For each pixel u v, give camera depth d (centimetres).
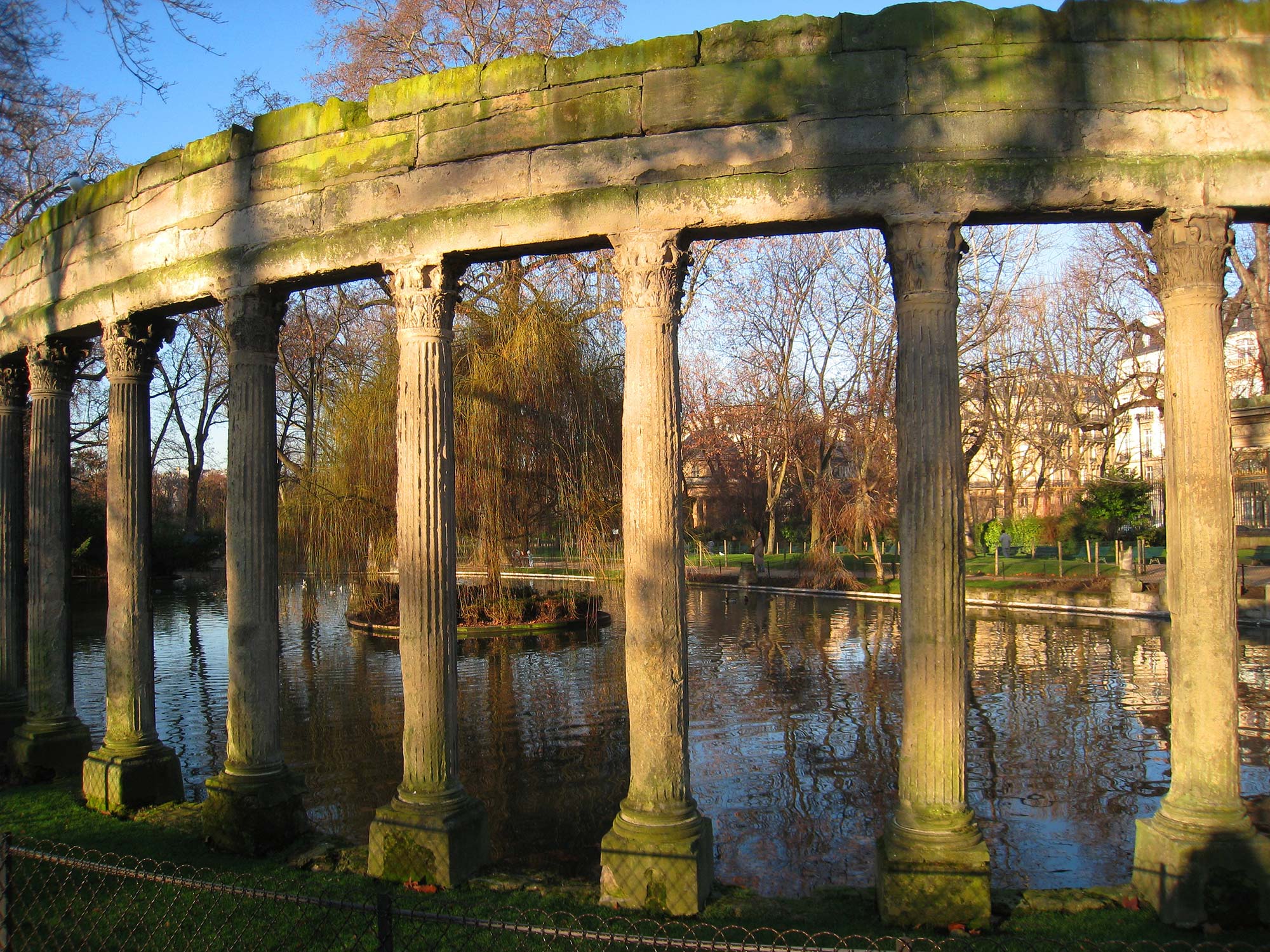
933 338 709
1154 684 1678
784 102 735
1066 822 966
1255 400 2153
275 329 918
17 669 1198
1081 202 712
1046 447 4403
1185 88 723
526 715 1489
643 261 749
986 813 997
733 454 4678
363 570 2398
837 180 721
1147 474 5606
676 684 738
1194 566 706
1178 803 705
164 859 836
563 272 2414
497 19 2477
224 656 2148
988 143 716
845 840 935
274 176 891
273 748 890
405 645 800
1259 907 666
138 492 1021
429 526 800
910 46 728
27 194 2011
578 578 3262
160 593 3575
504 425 2172
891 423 3394
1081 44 726
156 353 1050
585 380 2231
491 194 793
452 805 786
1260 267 2291
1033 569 3534
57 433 1134
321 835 902
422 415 805
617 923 672
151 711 1027
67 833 911
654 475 745
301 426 3200
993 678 1745
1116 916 687
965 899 661
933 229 712
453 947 635
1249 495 4069
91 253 1058
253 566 887
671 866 700
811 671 1841
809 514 4050
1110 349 4047
